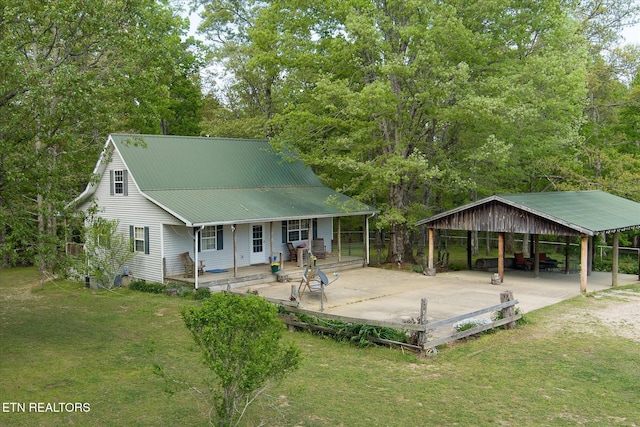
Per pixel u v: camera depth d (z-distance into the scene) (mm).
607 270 27328
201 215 22578
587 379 11898
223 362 8547
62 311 19609
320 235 30312
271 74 29000
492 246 40812
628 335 15211
